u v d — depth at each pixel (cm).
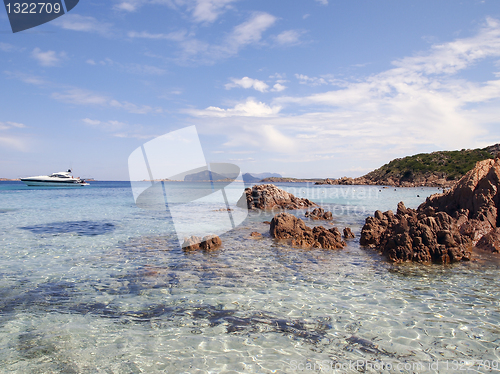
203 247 1295
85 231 1652
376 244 1406
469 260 1159
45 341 554
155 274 941
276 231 1586
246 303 733
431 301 758
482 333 603
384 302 749
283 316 667
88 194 4912
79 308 696
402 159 13412
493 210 1471
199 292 799
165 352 526
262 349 540
